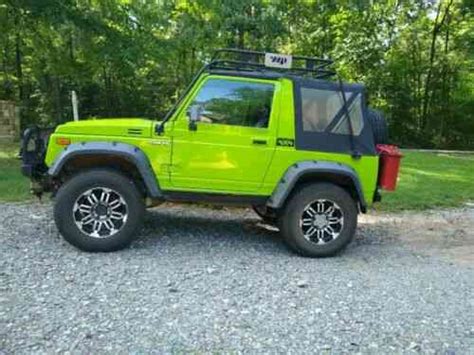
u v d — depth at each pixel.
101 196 4.96
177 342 3.19
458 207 8.16
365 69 21.84
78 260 4.67
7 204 6.71
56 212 4.89
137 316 3.53
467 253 5.63
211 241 5.61
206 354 3.06
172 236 5.71
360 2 21.77
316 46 22.19
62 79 19.72
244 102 5.13
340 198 5.27
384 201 8.14
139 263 4.68
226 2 18.47
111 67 16.17
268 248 5.48
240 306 3.79
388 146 5.67
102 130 5.03
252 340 3.26
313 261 5.11
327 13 22.22
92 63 13.95
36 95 20.53
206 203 5.30
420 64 22.81
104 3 11.61
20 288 3.93
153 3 16.34
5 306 3.59
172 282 4.22
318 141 5.23
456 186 9.98
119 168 5.18
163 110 21.48
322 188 5.25
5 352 2.96
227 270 4.62
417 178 10.71
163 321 3.47
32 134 5.39
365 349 3.22
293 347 3.20
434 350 3.24
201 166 5.10
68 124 5.12
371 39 21.59
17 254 4.74
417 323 3.64
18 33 12.72
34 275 4.23
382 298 4.10
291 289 4.21
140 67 15.32
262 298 3.97
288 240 5.25
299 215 5.21
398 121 23.09
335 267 4.92
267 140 5.14
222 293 4.03
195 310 3.68
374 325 3.57
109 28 11.60
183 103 5.06
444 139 23.33
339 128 5.29
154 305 3.73
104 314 3.53
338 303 3.95
